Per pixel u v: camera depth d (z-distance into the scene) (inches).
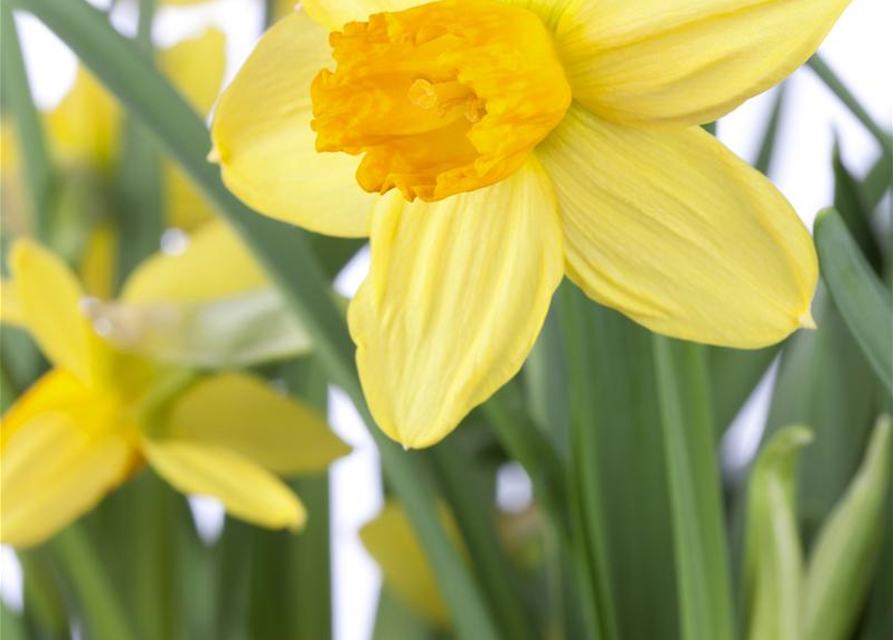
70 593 15.0
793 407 14.4
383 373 10.1
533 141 9.9
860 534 12.1
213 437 13.8
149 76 12.1
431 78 10.0
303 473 14.4
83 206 15.0
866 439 13.9
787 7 9.4
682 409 10.9
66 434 13.3
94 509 14.7
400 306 10.2
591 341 11.5
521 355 10.1
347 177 10.3
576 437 11.6
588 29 9.9
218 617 14.6
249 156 10.3
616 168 10.0
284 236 11.9
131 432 13.5
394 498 15.0
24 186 15.4
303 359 14.7
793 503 11.7
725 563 11.2
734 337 9.8
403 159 10.0
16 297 13.3
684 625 11.4
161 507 14.7
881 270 12.4
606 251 10.0
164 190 15.3
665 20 9.6
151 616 14.7
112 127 15.4
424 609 14.6
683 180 9.9
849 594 12.1
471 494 12.5
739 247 9.8
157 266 13.5
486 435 15.3
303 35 10.2
